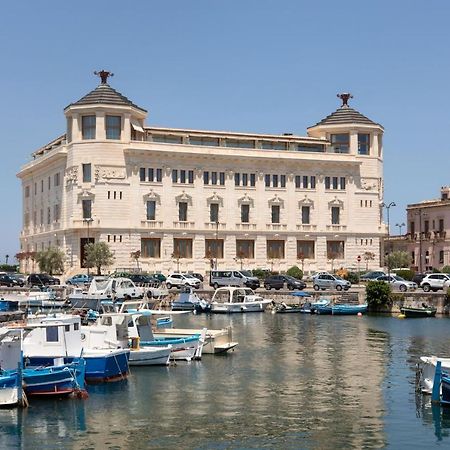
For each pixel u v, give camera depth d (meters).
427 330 74.00
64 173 133.50
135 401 40.78
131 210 128.62
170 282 107.12
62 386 41.12
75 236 128.75
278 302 96.88
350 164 141.62
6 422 36.66
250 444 33.31
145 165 129.88
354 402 40.84
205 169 133.50
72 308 70.88
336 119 145.75
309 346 62.09
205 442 33.59
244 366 51.72
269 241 137.00
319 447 32.94
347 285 104.50
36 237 148.62
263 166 136.88
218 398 41.81
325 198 140.50
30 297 80.81
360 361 54.31
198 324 78.94
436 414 38.16
